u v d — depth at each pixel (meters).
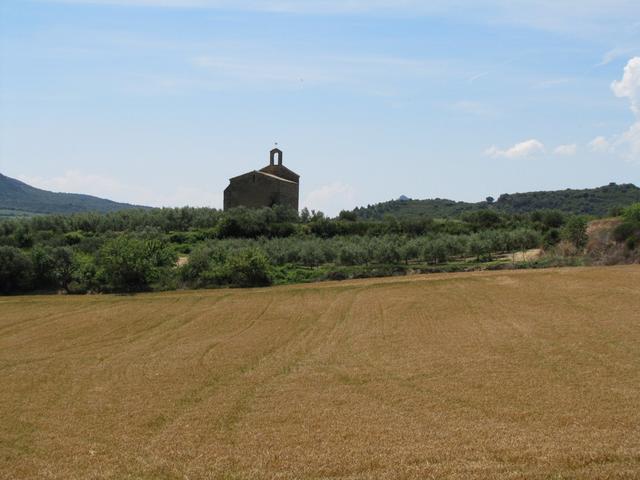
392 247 75.12
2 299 60.50
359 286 57.47
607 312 38.44
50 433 20.48
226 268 67.00
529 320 37.97
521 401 21.36
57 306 55.41
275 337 38.78
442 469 15.56
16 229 97.81
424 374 26.31
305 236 91.38
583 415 19.48
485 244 78.56
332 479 15.49
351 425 19.70
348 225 98.88
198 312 50.19
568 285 49.09
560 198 184.75
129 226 102.06
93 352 36.47
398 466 16.00
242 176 109.75
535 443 17.11
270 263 73.69
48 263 66.81
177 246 87.50
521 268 63.53
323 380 26.41
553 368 25.92
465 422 19.38
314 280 66.81
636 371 24.89
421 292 52.09
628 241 63.41
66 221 102.56
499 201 195.88
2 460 18.11
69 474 16.77
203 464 16.97
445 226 100.88
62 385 27.69
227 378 27.61
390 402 22.27
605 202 174.12
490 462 15.95
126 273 65.50
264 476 15.91
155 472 16.61
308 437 18.73
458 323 39.03
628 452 16.09
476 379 24.80
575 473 14.88
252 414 21.59
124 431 20.39
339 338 37.19
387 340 35.34
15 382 28.62
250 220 96.12
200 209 112.38
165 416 21.92
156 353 35.22
